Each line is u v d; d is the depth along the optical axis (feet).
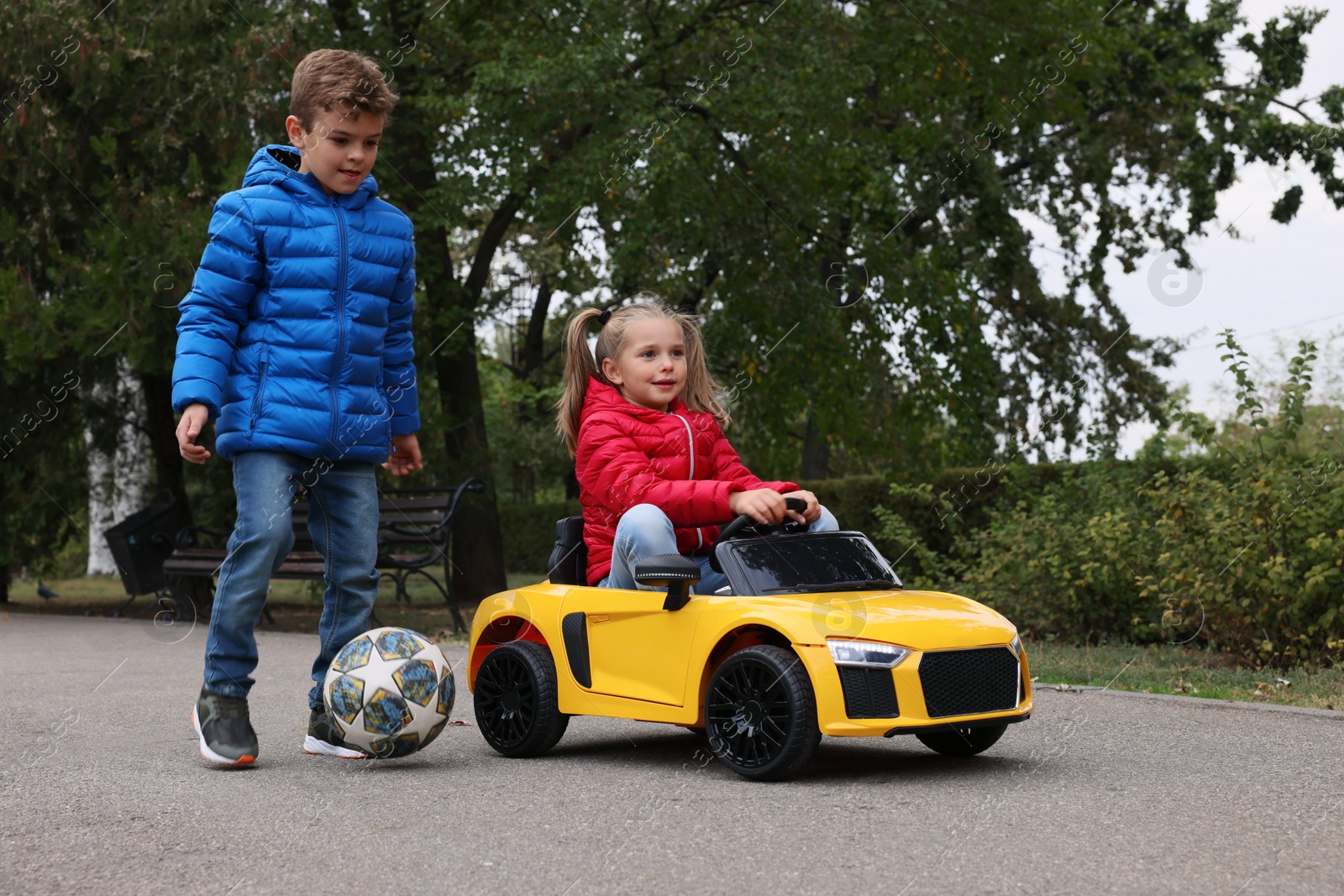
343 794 13.60
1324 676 23.58
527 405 93.56
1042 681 23.50
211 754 15.15
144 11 42.09
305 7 44.57
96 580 91.15
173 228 38.63
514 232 66.69
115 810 12.78
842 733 13.61
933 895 9.46
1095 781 14.08
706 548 16.65
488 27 46.91
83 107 42.01
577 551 17.22
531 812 12.60
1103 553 28.91
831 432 58.70
